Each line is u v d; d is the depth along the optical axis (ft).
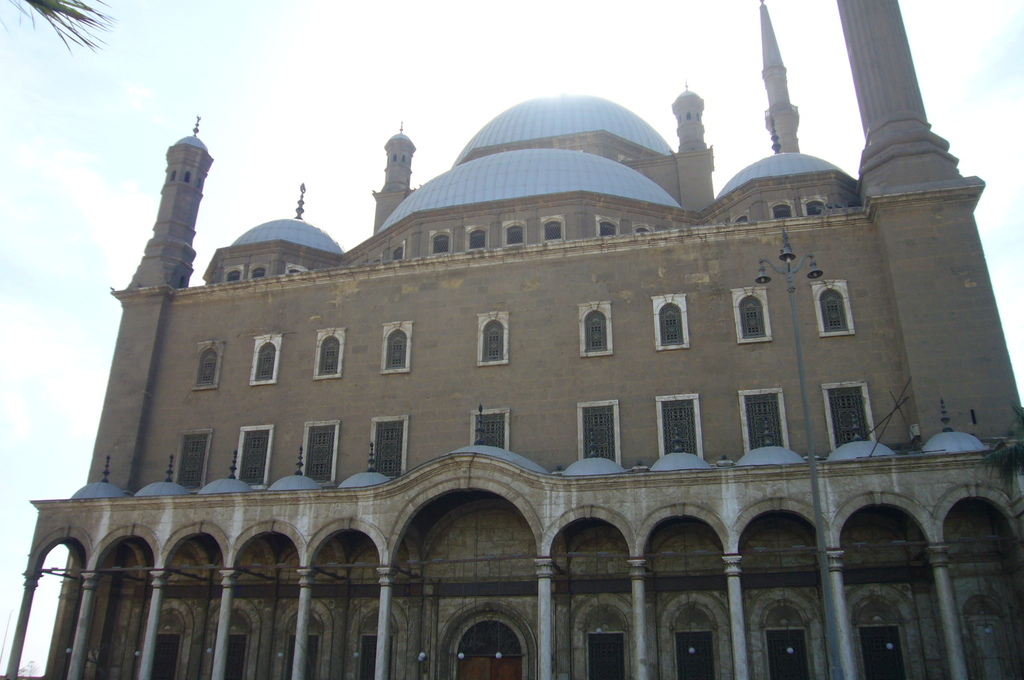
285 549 104.27
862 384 93.76
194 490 109.50
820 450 92.58
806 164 126.82
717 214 130.21
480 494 96.32
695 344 100.32
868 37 110.22
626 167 145.48
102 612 104.99
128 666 103.09
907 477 77.00
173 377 118.11
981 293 90.79
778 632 86.69
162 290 122.31
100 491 102.58
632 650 89.51
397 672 94.73
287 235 151.12
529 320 106.63
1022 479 73.00
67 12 28.55
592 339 104.27
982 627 80.33
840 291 98.63
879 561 86.07
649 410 98.53
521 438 100.83
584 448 98.73
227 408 113.60
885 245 95.91
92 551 95.71
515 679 92.38
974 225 93.76
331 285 116.57
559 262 108.78
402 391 107.34
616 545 92.99
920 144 99.91
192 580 105.50
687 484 81.56
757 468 79.77
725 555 78.02
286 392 111.96
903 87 105.40
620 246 107.24
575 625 91.56
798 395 95.30
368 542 100.89
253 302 119.24
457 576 96.89
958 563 82.48
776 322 99.14
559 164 139.95
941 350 89.56
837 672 61.41
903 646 83.20
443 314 110.11
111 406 116.98
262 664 98.99
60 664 104.06
